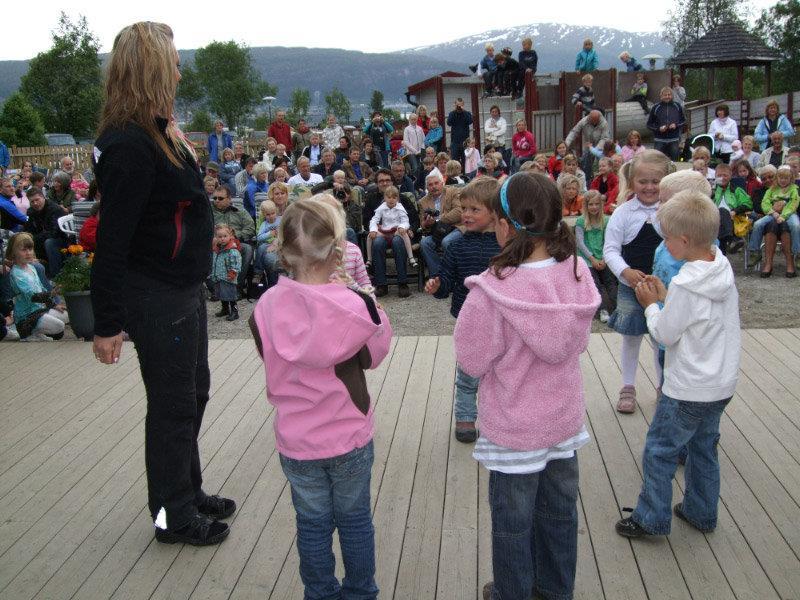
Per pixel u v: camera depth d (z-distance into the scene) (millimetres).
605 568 2795
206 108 115375
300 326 2211
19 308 6637
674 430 2795
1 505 3459
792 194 8445
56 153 25359
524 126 14953
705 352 2701
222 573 2869
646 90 19438
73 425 4391
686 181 3246
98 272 2533
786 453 3660
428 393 4641
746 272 8836
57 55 61375
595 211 6988
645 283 2893
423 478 3553
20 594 2775
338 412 2295
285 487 3537
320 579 2381
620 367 4922
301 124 17188
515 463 2234
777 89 52438
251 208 10281
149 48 2514
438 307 7949
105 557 3000
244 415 4434
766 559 2809
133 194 2514
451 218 5695
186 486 3023
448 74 21172
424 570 2836
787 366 4816
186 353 2832
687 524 3068
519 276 2172
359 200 9203
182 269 2764
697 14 47438
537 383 2230
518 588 2322
